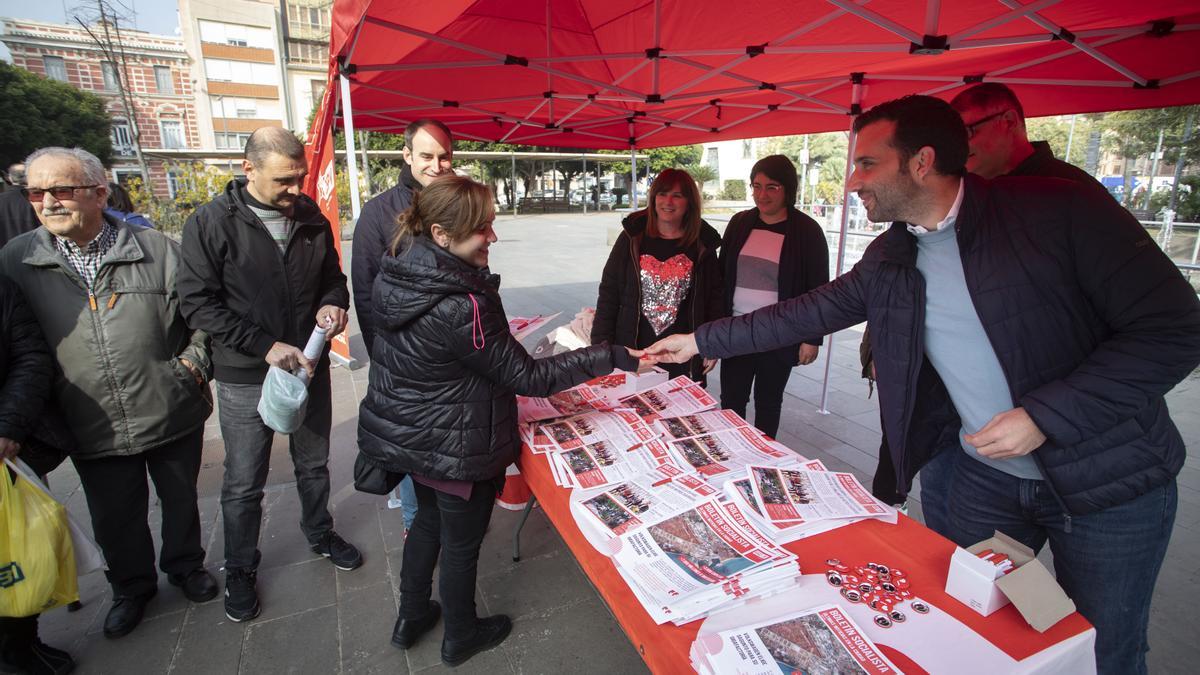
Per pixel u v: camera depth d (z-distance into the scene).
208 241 2.07
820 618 1.10
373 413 1.79
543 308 7.99
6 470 1.76
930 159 1.29
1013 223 1.30
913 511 3.08
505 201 35.75
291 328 2.27
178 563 2.39
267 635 2.21
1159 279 1.17
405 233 1.67
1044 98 4.00
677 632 1.11
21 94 25.55
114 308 2.02
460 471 1.74
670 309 2.85
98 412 2.04
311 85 43.25
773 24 3.26
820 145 31.47
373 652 2.13
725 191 36.78
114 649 2.14
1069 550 1.44
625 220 2.97
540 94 4.37
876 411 4.43
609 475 1.68
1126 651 1.45
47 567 1.80
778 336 1.83
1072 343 1.30
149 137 37.09
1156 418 1.31
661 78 4.36
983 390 1.43
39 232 1.98
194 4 36.66
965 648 1.05
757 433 1.96
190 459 2.33
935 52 2.46
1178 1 2.40
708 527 1.40
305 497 2.58
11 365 1.86
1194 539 2.79
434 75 4.09
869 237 10.32
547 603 2.39
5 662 1.95
